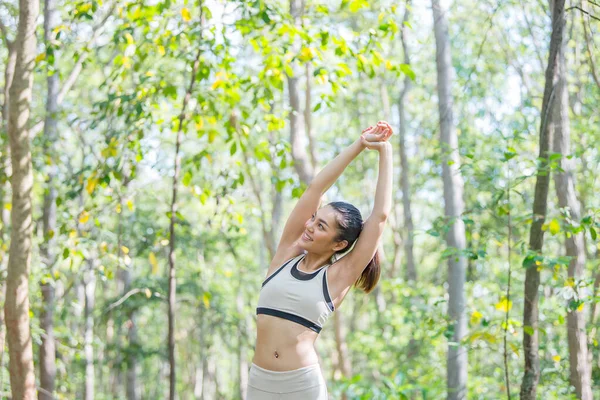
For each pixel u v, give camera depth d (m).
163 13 6.46
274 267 3.05
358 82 16.64
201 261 13.73
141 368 23.73
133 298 13.54
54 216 9.23
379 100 18.11
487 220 8.85
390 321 12.62
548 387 6.92
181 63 8.62
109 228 9.87
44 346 9.59
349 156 3.02
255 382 2.85
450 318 7.18
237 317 15.46
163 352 15.75
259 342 2.87
